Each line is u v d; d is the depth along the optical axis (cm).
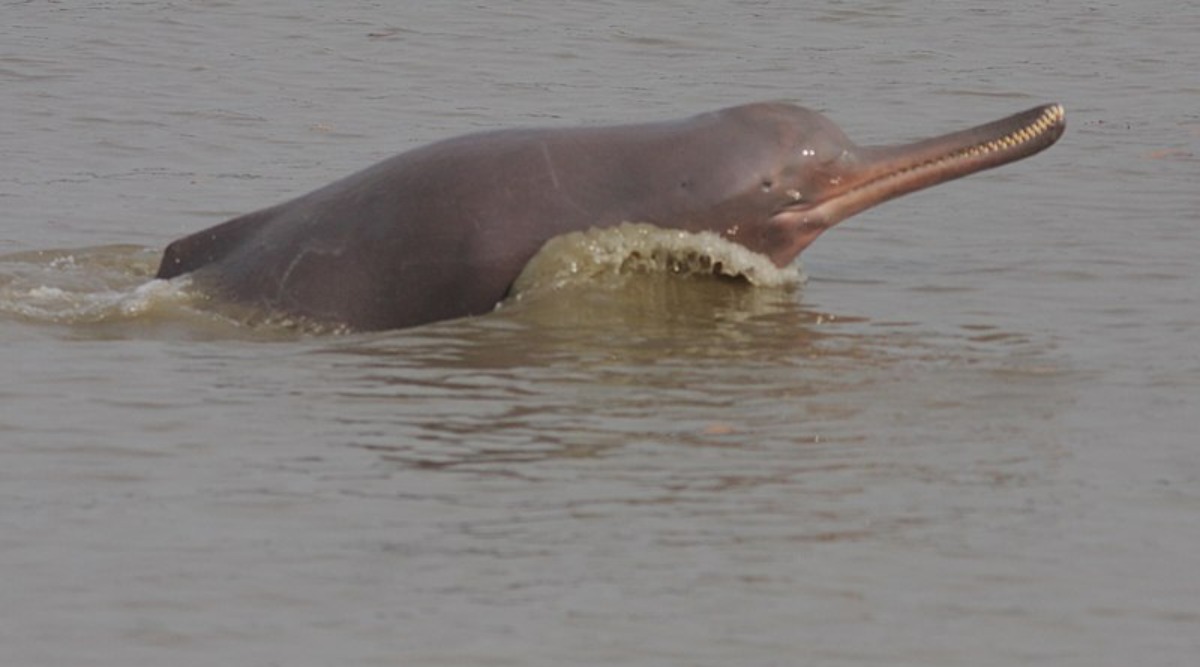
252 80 8288
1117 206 6141
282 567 3262
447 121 7612
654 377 4334
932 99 8019
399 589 3173
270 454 3812
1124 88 8181
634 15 9744
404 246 4862
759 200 4978
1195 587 3206
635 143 5000
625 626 3042
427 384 4278
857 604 3131
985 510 3525
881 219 6012
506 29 9419
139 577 3225
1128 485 3653
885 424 4003
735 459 3784
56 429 3950
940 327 4781
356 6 9869
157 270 5347
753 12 9831
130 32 9131
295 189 6519
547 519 3472
